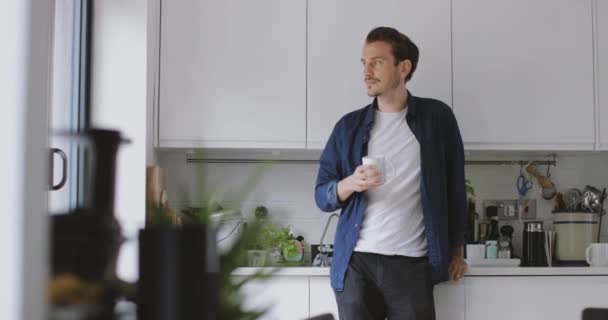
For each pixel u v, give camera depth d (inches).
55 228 28.5
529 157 163.3
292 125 147.3
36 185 37.0
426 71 149.8
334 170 131.9
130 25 130.3
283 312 134.3
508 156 163.2
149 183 128.9
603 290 137.4
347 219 127.3
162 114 145.8
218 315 29.4
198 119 146.2
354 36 148.9
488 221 158.4
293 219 159.3
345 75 148.3
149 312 28.7
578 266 142.5
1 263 35.0
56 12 119.6
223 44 147.4
